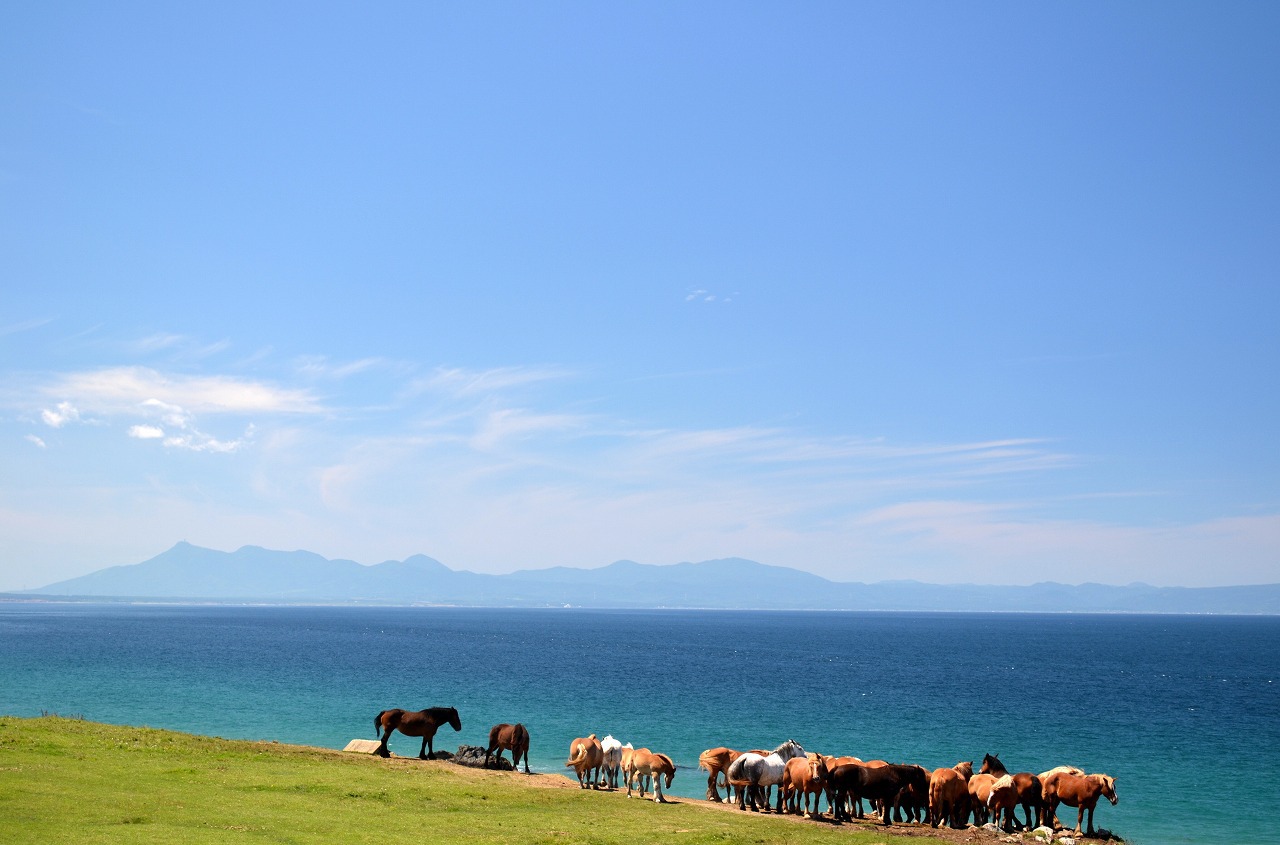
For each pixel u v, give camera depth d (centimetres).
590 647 18888
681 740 5678
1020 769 5044
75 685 8025
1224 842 3522
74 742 3200
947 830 3095
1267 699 9269
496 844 2297
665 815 2928
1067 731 6519
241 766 3084
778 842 2580
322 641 18412
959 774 3212
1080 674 12962
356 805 2667
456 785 3122
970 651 19875
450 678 9850
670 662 14062
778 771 3288
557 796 3109
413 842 2256
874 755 5369
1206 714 7769
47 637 17388
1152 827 3750
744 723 6519
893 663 15025
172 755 3167
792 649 19688
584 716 6688
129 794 2522
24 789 2453
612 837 2492
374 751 3794
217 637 18825
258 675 9506
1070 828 3466
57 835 2034
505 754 5038
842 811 3247
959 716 7319
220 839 2117
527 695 8131
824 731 6266
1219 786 4569
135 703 6781
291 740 5234
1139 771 4975
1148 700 9019
